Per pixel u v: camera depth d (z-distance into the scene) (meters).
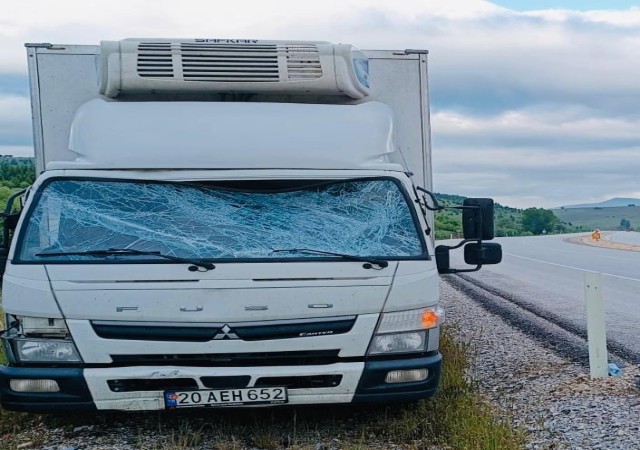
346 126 6.09
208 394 5.33
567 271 21.05
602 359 7.36
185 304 5.28
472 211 6.00
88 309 5.25
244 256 5.48
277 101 6.59
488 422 5.84
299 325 5.38
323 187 5.88
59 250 5.42
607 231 81.56
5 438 5.96
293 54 6.39
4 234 5.87
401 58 7.30
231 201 5.75
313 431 5.93
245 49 6.35
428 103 7.32
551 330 10.30
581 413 6.21
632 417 6.02
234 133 5.90
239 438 5.78
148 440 5.74
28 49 6.74
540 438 5.68
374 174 5.95
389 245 5.69
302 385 5.42
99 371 5.26
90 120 5.89
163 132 5.84
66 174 5.68
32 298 5.26
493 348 9.18
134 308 5.25
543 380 7.43
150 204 5.67
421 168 7.30
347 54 6.44
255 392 5.36
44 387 5.28
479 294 14.96
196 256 5.45
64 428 6.10
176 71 6.23
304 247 5.59
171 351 5.29
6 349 5.41
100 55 6.25
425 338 5.64
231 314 5.30
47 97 6.75
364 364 5.45
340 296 5.42
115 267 5.33
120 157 5.73
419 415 6.13
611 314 11.78
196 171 5.80
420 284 5.59
